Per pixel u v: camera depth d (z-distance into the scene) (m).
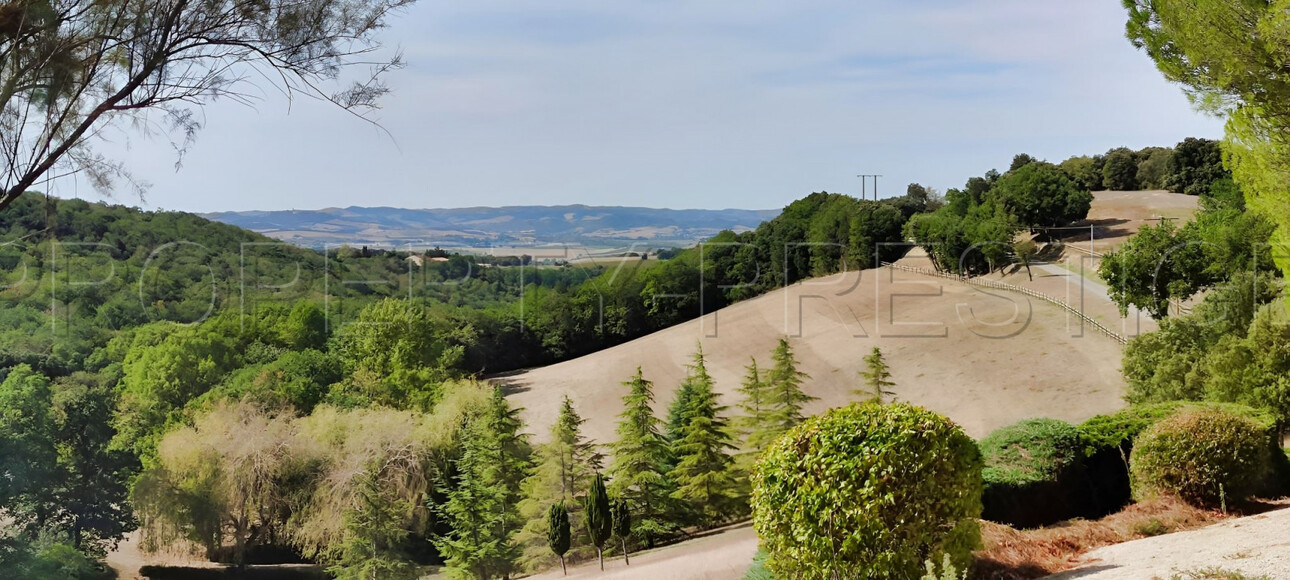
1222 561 9.16
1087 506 14.09
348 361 57.66
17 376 37.88
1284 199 14.85
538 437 52.69
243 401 44.66
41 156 8.21
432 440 39.75
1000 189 85.81
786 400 39.41
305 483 39.66
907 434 9.68
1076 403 41.72
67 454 38.66
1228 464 13.74
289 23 8.28
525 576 32.84
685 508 36.47
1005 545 11.52
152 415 47.12
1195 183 96.12
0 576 28.44
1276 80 13.97
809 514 9.78
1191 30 14.62
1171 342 27.66
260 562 39.84
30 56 7.84
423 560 38.12
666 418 53.69
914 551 9.52
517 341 74.94
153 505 38.41
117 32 8.13
